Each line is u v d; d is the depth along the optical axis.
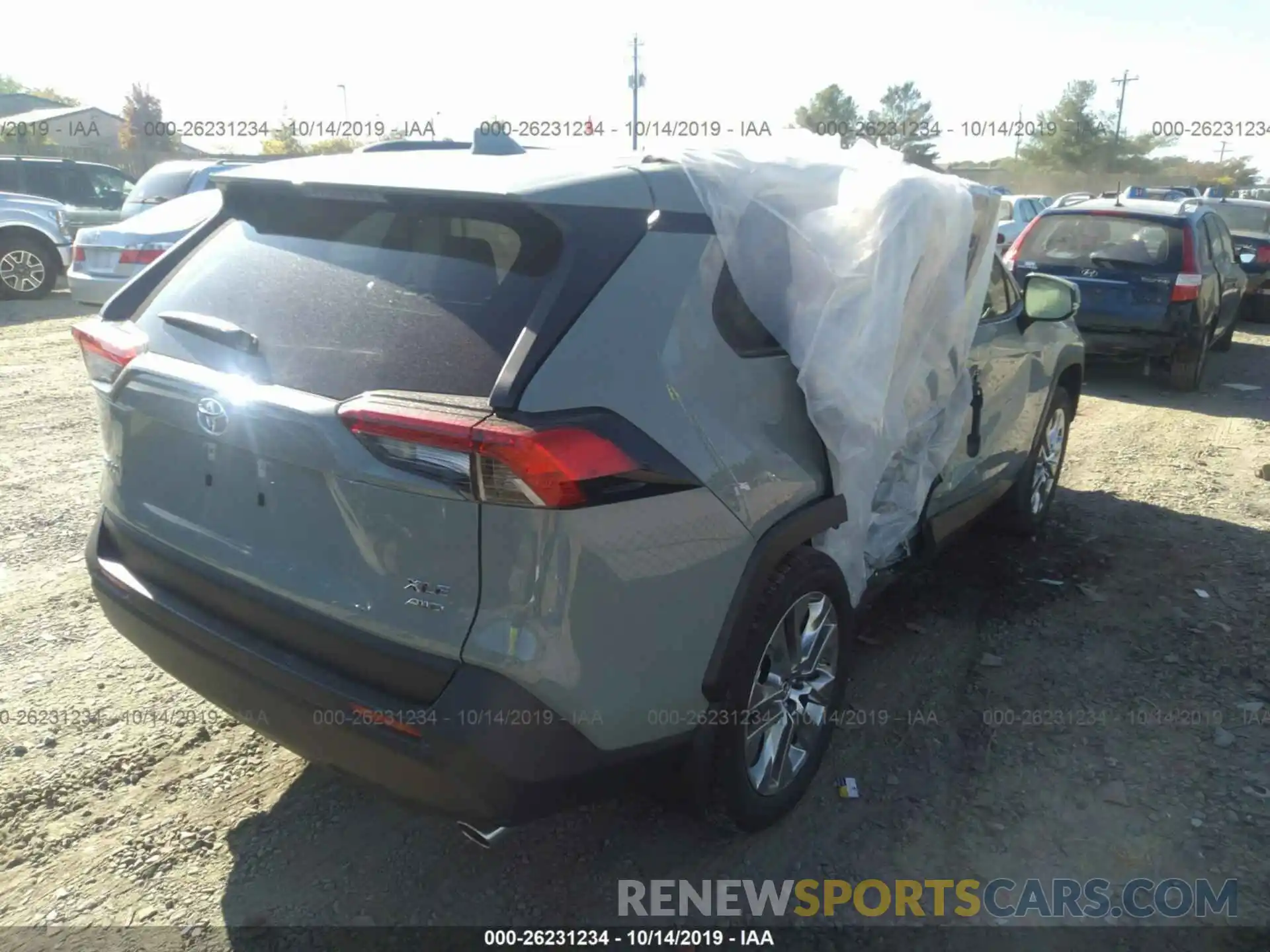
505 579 2.18
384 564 2.28
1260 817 3.12
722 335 2.69
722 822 2.88
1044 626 4.37
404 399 2.22
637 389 2.38
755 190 2.83
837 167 3.09
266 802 3.10
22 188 16.22
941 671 3.98
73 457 6.26
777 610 2.82
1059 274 9.29
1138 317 8.94
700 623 2.57
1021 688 3.86
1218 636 4.27
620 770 2.47
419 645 2.26
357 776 2.41
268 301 2.62
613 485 2.27
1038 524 5.43
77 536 5.04
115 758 3.28
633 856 2.93
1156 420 8.05
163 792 3.12
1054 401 5.33
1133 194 27.28
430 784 2.24
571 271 2.34
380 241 2.59
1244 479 6.45
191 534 2.66
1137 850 2.97
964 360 3.81
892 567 4.02
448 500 2.16
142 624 2.78
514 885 2.80
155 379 2.65
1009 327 4.63
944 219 3.24
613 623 2.33
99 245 10.31
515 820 2.28
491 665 2.19
